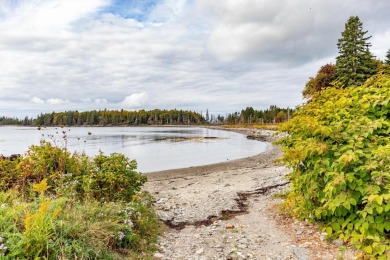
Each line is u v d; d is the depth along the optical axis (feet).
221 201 35.81
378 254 16.96
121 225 19.08
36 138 227.61
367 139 19.83
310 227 22.93
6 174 26.50
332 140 20.57
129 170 29.07
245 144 180.14
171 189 48.96
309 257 18.26
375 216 17.54
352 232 18.16
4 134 302.45
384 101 20.54
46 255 14.17
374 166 17.03
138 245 19.69
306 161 21.98
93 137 250.16
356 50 149.79
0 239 13.42
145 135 294.66
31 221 14.57
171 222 27.63
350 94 23.20
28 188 25.18
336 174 18.20
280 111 548.31
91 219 18.56
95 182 26.48
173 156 116.57
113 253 17.26
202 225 26.61
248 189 43.57
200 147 158.81
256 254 19.54
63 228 16.12
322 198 20.53
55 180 25.38
